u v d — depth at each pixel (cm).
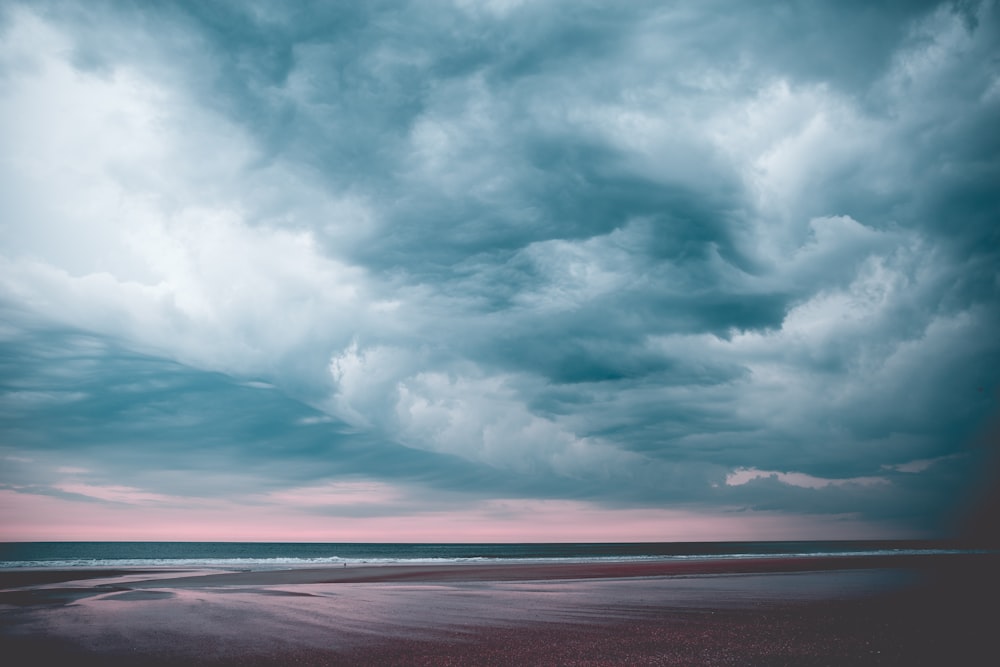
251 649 1336
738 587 2652
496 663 1182
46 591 2605
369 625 1645
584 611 1895
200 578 3334
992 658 1170
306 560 6062
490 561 5575
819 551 10194
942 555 6197
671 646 1316
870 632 1455
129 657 1266
